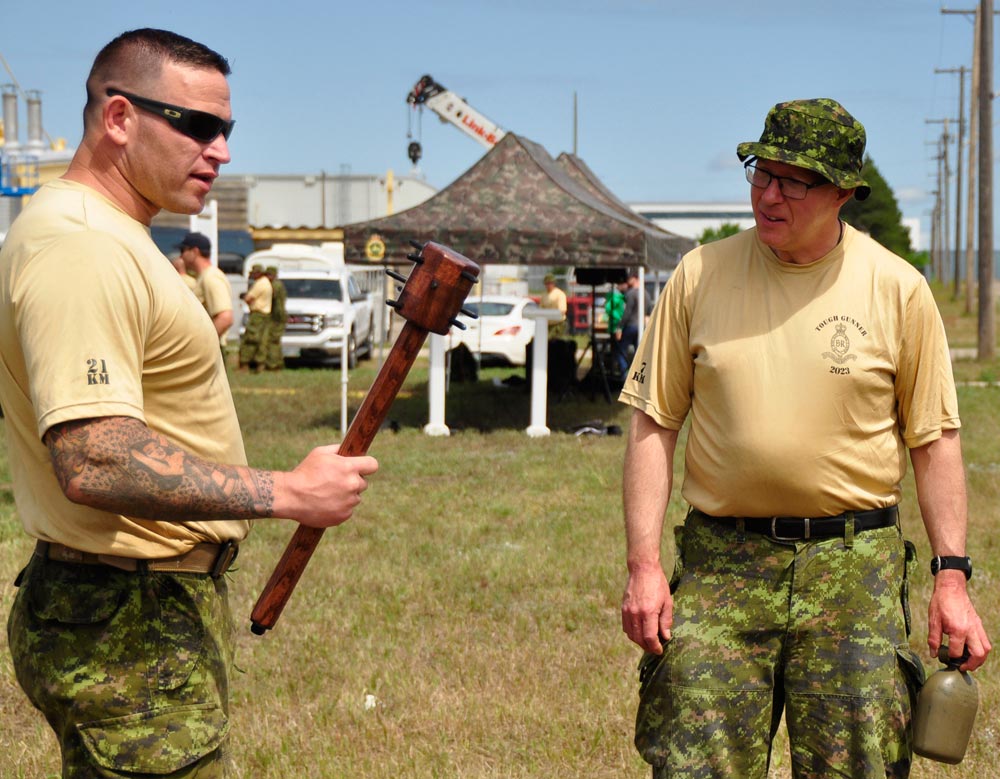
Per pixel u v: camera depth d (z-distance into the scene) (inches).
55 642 89.8
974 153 1700.3
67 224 85.8
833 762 109.0
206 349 92.4
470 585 253.9
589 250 466.0
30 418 89.7
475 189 489.1
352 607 237.1
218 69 92.9
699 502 112.8
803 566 109.4
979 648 109.8
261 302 795.4
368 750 169.5
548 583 255.8
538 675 198.7
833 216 108.7
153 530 90.7
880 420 109.7
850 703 108.4
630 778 160.1
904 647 110.8
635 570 113.5
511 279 1423.5
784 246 108.0
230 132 94.9
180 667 91.8
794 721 111.5
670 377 115.3
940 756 108.7
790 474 107.7
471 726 176.9
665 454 116.0
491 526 315.3
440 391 502.0
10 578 242.7
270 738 171.6
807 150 105.4
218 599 96.4
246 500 85.0
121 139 90.3
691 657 110.7
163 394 90.4
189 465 83.6
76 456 81.4
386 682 195.2
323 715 180.7
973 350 1091.3
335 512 88.0
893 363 109.3
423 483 382.6
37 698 91.4
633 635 113.1
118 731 89.7
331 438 488.4
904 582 113.0
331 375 778.2
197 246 375.9
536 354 496.4
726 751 110.4
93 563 90.2
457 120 807.1
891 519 112.0
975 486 367.2
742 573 110.9
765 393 108.4
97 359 82.4
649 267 490.6
